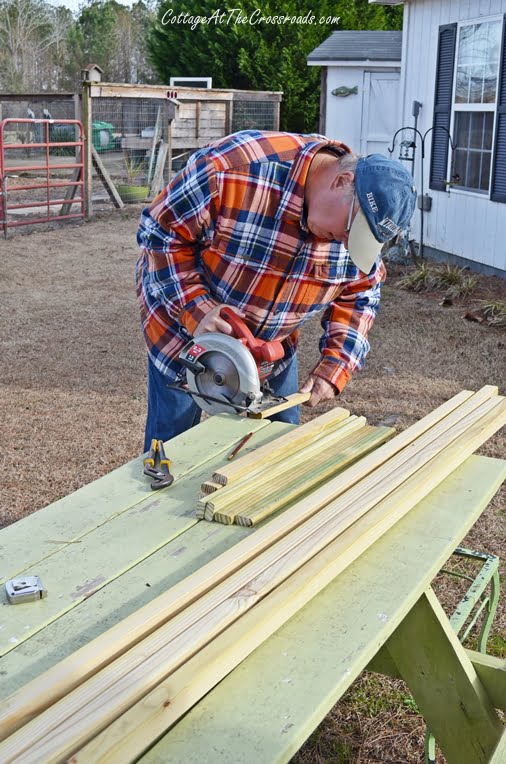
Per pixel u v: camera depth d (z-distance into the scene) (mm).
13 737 1129
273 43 17766
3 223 10234
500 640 2758
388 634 1511
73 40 36062
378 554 1769
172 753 1175
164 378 2676
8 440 4340
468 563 3189
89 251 9656
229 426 2508
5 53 34438
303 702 1289
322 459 2227
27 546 1768
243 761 1163
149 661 1300
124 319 6863
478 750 2010
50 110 14852
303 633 1477
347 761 2295
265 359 2277
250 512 1891
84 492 2051
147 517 1916
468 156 8328
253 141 2240
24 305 7230
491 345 6023
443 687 1979
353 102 12180
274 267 2361
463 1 8086
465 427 2396
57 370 5535
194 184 2230
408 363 5633
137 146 12867
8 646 1423
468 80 8117
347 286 2615
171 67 19469
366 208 1981
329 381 2580
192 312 2332
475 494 2068
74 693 1223
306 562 1627
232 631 1379
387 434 2449
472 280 7551
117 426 4566
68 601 1562
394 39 12773
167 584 1630
